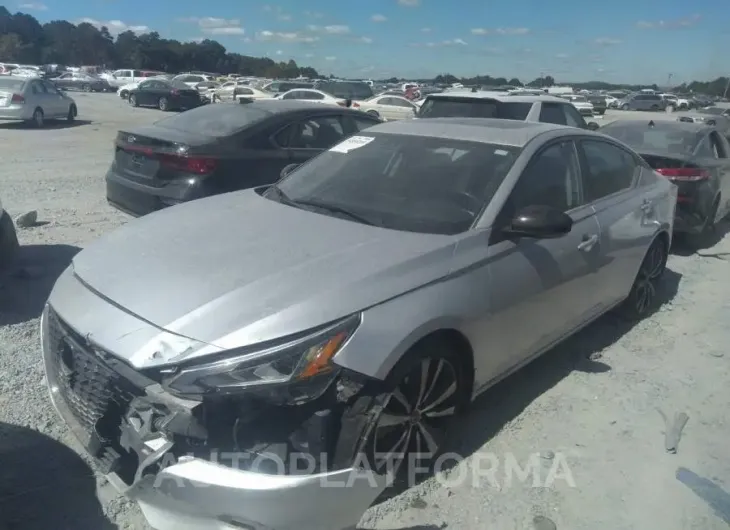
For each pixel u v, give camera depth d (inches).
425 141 167.0
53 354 122.7
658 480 133.3
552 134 168.9
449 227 136.8
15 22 4293.8
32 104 773.3
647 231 200.2
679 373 181.2
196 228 138.7
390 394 111.1
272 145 271.7
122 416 105.9
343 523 105.3
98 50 4281.5
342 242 128.8
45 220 306.0
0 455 126.3
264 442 101.1
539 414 155.3
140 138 259.9
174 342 102.0
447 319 120.2
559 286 155.8
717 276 279.6
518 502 124.2
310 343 102.7
